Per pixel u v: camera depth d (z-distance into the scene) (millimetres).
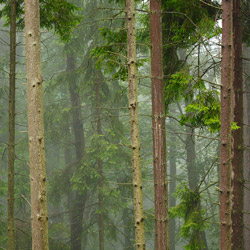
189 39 8680
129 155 15852
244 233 12711
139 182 7359
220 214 7090
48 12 9031
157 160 7531
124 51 8312
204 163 20062
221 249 7047
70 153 23141
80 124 18281
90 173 15477
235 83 9211
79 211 17109
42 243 6652
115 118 16094
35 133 6746
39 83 6855
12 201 9500
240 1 9219
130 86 7375
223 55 7000
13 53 9453
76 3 16109
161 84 7570
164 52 9352
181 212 9938
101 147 15125
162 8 8172
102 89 15781
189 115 8422
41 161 6742
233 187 9305
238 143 9234
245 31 9875
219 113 7707
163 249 7469
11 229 9461
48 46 22781
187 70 7719
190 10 7914
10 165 9492
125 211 19375
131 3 7410
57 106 17844
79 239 16906
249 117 12844
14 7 9461
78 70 15812
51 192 16812
